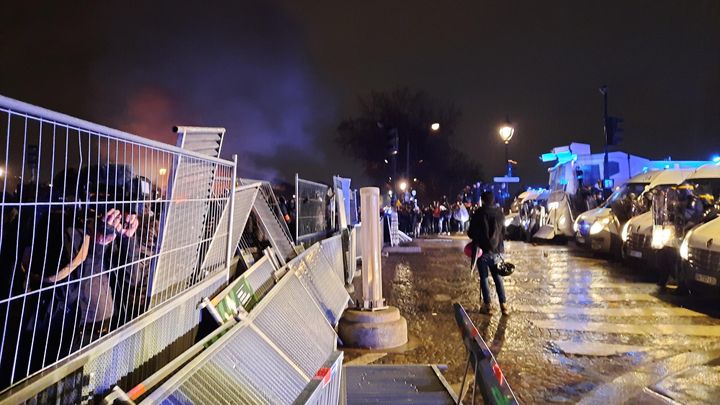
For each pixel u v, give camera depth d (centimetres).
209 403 283
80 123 231
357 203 1719
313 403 368
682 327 750
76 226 300
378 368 573
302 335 470
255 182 614
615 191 1722
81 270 291
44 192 291
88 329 294
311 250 730
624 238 1355
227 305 403
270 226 678
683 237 965
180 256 364
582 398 500
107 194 282
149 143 295
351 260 1143
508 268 823
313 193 1019
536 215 2386
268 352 374
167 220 340
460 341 695
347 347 679
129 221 307
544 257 1675
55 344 276
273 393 347
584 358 620
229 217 464
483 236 829
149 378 264
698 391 509
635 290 1042
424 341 700
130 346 277
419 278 1239
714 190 1207
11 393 202
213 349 312
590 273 1288
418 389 507
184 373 275
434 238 2648
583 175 2467
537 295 1004
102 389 250
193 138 386
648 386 525
